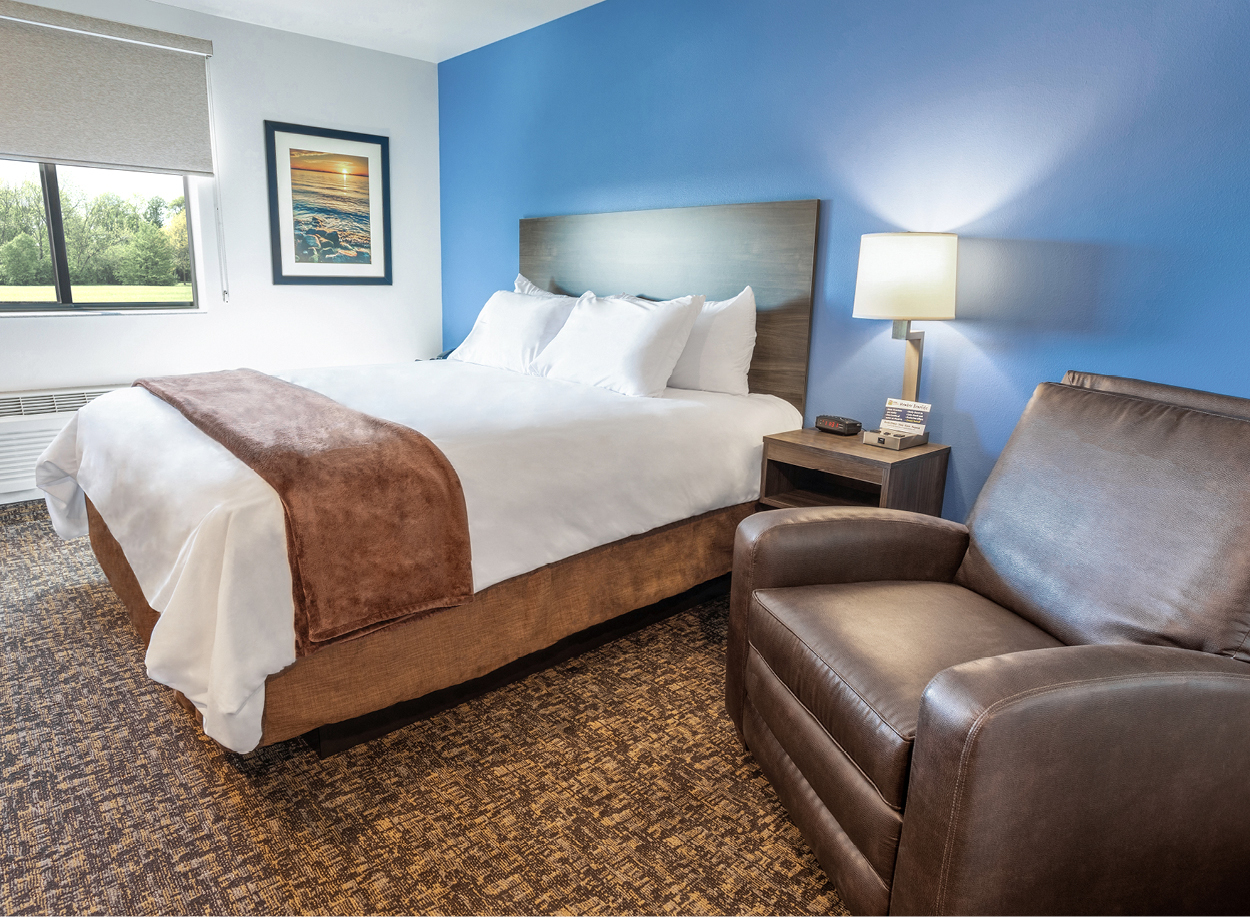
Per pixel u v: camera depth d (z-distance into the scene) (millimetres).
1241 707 1163
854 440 2592
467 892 1449
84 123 3510
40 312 3631
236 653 1527
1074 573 1547
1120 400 1661
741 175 3127
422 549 1799
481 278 4609
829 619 1534
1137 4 2031
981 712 1054
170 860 1509
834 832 1399
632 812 1682
